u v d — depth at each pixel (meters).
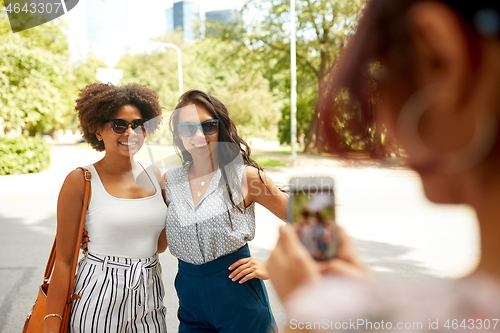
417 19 0.23
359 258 0.30
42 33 11.14
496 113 0.22
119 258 1.37
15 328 2.50
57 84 12.79
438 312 0.24
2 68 11.49
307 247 0.30
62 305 1.27
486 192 0.23
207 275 1.34
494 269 0.23
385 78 0.25
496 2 0.21
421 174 0.25
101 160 1.46
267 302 1.38
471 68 0.22
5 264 3.67
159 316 1.44
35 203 6.88
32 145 11.56
